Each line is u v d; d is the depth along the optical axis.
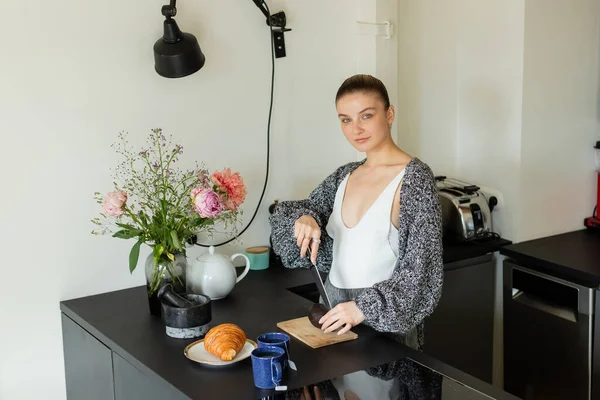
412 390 1.43
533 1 2.67
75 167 2.12
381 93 1.80
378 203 1.82
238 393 1.43
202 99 2.33
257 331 1.82
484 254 2.71
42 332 2.13
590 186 3.01
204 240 2.40
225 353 1.58
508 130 2.79
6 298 2.06
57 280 2.13
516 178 2.78
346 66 2.66
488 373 2.81
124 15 2.14
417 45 2.87
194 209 1.94
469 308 2.71
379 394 1.42
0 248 2.03
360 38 2.65
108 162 2.17
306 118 2.59
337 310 1.71
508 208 2.83
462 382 1.48
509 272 2.73
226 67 2.37
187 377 1.52
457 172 3.02
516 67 2.72
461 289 2.67
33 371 2.13
